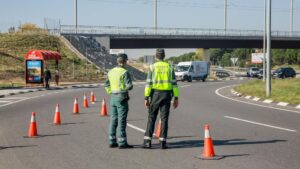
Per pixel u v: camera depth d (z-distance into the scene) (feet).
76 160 36.06
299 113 73.20
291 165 33.53
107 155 37.99
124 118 41.11
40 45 283.59
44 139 46.91
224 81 238.07
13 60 248.11
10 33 312.09
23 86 171.32
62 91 145.69
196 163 34.35
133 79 259.80
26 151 40.22
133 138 47.14
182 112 75.10
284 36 346.95
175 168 32.73
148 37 309.01
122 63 41.65
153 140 45.91
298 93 108.06
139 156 37.37
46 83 162.09
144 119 65.00
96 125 58.29
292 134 49.37
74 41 309.01
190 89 154.20
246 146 41.75
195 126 56.80
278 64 642.22
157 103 40.42
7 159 36.83
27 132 52.26
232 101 100.37
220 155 37.35
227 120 63.26
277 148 40.65
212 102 97.35
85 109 81.51
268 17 104.58
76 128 55.42
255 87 135.44
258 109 80.59
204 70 241.35
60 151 40.04
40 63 165.68
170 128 54.90
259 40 342.23
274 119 64.28
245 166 33.17
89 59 283.59
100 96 118.52
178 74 230.48
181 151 39.40
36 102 98.78
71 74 240.12
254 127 55.47
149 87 40.34
